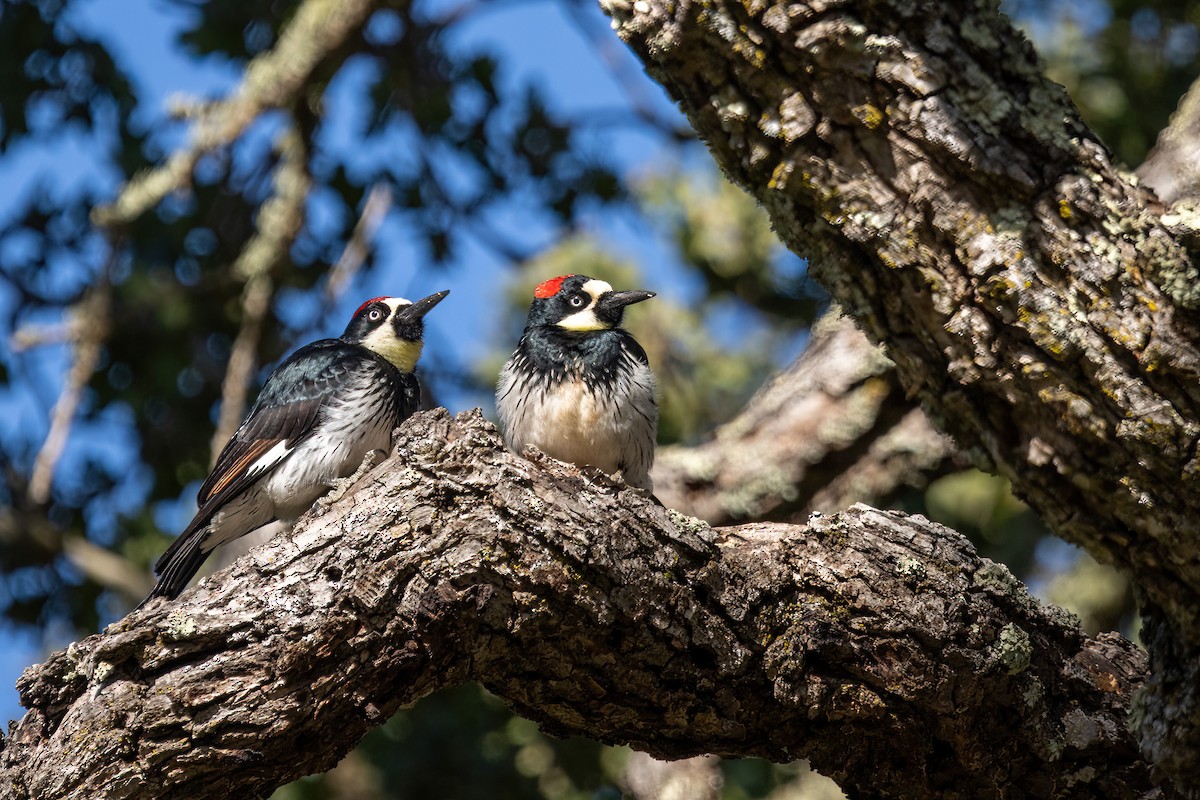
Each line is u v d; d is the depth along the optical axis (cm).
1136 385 407
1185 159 470
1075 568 898
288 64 891
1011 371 420
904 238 419
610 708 484
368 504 449
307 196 929
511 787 899
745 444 853
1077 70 926
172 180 905
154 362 984
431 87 948
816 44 405
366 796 905
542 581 444
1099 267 407
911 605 478
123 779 416
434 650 447
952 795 511
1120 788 499
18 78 931
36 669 436
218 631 428
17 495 1006
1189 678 439
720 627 468
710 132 440
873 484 833
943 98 408
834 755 501
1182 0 925
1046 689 497
